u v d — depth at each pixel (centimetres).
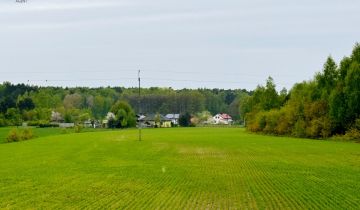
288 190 3103
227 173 4122
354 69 9006
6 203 2689
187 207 2514
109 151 6925
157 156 6012
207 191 3073
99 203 2659
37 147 8100
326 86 10269
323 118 9925
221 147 7612
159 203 2641
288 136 11344
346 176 3884
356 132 8881
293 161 5219
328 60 10300
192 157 5834
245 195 2905
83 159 5638
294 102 11206
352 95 8988
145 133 13738
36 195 2959
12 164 5100
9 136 11206
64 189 3209
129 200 2745
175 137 11044
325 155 5959
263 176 3894
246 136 11450
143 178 3797
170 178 3784
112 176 3947
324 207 2512
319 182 3509
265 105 14088
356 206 2538
